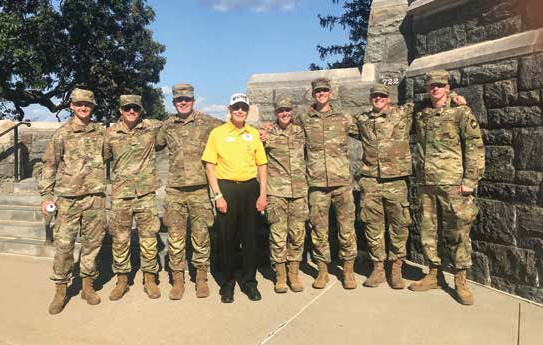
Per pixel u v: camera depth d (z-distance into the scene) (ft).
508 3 14.66
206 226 14.62
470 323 12.25
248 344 11.19
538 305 13.41
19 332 12.03
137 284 15.89
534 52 13.46
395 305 13.67
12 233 21.58
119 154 14.29
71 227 13.75
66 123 14.28
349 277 15.33
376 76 19.43
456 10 16.51
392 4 19.26
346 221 15.20
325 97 14.99
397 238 15.15
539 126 13.41
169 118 14.94
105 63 67.82
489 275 15.05
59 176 14.01
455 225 13.76
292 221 14.96
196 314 13.16
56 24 57.88
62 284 13.61
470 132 13.57
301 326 12.22
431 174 14.21
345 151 15.24
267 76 21.85
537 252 13.50
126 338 11.62
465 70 15.70
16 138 27.73
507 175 14.35
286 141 14.83
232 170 13.88
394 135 14.94
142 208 14.44
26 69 56.08
